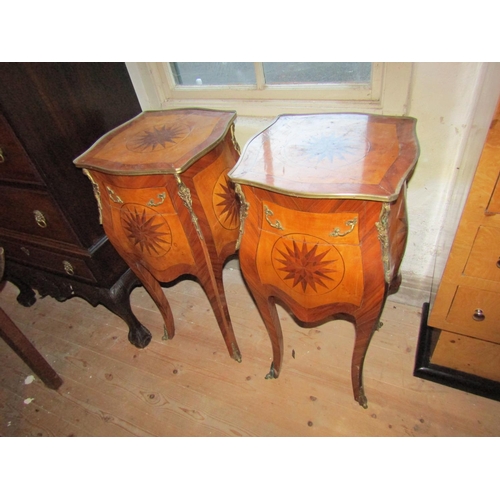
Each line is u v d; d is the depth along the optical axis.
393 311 1.34
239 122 1.22
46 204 1.04
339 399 1.12
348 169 0.71
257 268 0.85
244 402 1.16
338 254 0.72
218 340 1.38
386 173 0.68
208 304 1.53
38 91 0.91
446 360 1.07
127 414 1.19
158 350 1.38
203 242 0.95
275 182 0.69
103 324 1.54
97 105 1.07
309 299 0.84
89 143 1.07
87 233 1.12
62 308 1.65
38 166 0.95
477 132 0.72
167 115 1.11
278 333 1.06
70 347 1.46
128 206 0.92
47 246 1.19
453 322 0.90
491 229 0.69
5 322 1.11
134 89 1.24
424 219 1.12
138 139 0.98
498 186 0.63
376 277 0.72
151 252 1.00
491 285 0.78
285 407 1.13
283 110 1.17
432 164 1.01
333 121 0.90
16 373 1.39
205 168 0.91
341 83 1.09
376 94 1.03
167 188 0.86
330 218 0.68
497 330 0.86
